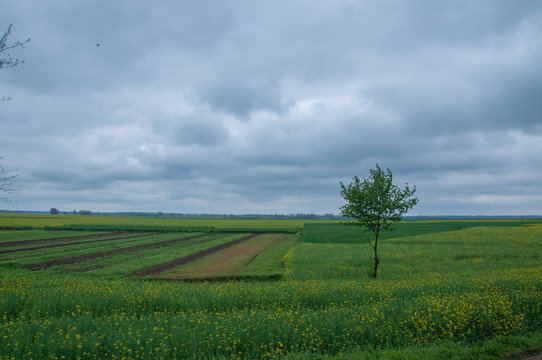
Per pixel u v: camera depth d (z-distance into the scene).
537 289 15.78
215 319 11.91
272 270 31.44
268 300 14.92
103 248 47.88
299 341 10.20
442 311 11.96
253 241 62.72
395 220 25.42
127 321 11.70
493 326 11.12
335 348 10.03
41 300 14.43
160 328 10.97
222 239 65.75
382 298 15.23
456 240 58.28
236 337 10.08
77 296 15.15
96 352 9.26
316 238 69.06
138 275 29.33
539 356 9.00
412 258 36.81
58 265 33.50
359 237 70.62
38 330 10.68
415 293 16.11
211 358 9.13
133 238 65.12
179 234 76.81
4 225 87.69
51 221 112.94
